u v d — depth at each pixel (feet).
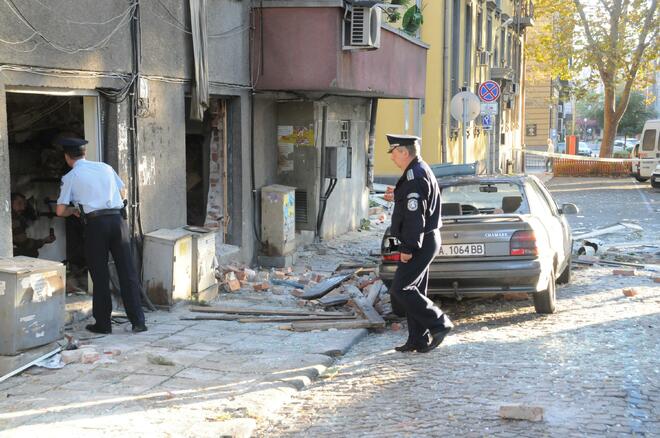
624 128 371.15
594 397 22.62
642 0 156.97
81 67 31.48
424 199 27.55
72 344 28.73
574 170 173.17
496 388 23.84
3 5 27.17
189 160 48.83
